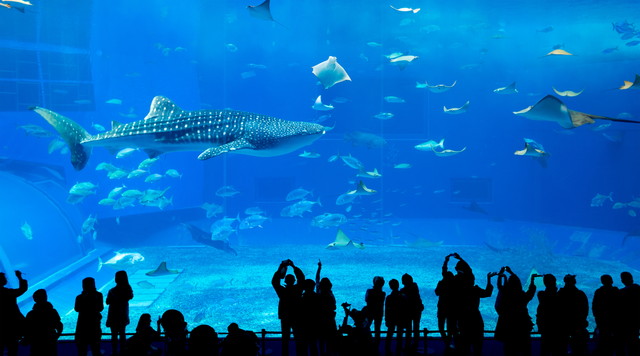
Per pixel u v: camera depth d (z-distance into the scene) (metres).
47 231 17.55
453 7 26.23
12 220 16.08
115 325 6.16
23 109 21.58
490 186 30.05
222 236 19.62
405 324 6.39
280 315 6.16
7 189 17.19
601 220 26.05
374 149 29.20
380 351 6.89
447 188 29.75
